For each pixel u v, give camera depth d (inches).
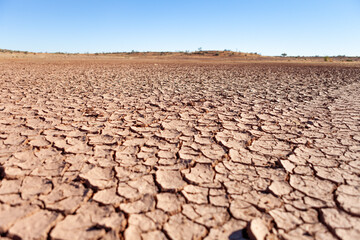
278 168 88.0
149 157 96.5
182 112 169.3
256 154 100.0
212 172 85.0
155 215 62.1
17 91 238.7
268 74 488.4
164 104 195.3
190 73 504.1
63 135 119.1
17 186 73.1
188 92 256.7
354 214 62.0
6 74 392.8
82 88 272.4
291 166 89.3
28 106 177.6
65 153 98.4
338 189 73.7
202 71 565.0
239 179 80.2
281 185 76.3
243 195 71.1
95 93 241.6
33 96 216.4
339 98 222.5
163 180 79.1
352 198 69.0
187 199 68.9
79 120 145.9
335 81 364.8
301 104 196.7
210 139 117.6
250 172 85.0
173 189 73.5
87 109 173.9
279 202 67.5
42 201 66.1
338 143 111.7
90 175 80.8
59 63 795.4
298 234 55.6
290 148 106.3
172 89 276.8
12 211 61.7
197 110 175.6
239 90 272.2
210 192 72.6
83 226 57.4
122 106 186.2
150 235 55.4
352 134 123.9
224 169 87.1
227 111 173.3
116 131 127.3
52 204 65.1
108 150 102.6
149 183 77.2
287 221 59.7
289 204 66.5
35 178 77.9
